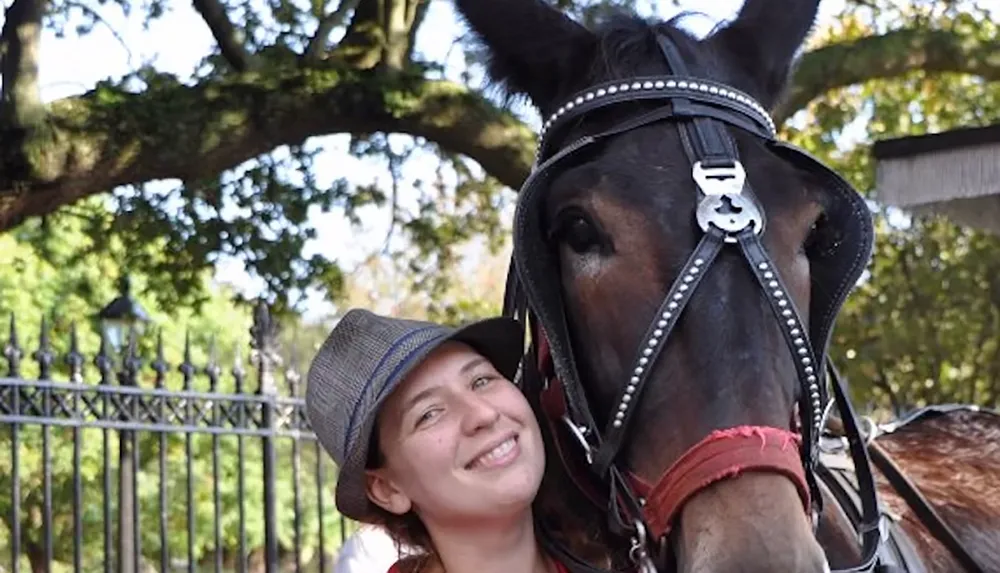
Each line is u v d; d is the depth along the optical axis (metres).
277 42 9.91
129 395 7.60
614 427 2.29
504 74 2.86
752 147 2.38
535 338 2.76
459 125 9.46
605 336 2.31
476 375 2.35
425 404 2.32
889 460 3.46
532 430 2.36
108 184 9.03
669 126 2.41
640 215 2.28
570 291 2.38
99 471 14.40
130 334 7.76
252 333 8.38
